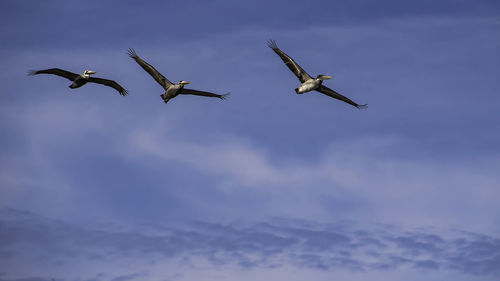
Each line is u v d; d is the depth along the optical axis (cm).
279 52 8144
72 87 8275
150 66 8206
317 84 8088
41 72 8194
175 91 8169
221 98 8350
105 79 8300
